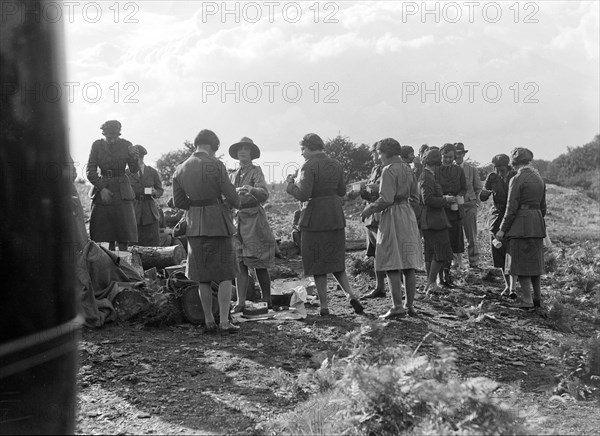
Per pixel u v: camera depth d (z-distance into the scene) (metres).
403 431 4.57
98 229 9.45
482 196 10.73
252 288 9.07
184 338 7.20
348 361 5.27
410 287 8.51
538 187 9.44
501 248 10.46
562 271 12.22
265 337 7.31
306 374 5.82
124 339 7.02
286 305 8.95
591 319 9.88
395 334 7.70
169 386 5.84
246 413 5.34
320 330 7.66
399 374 4.65
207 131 7.40
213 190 7.30
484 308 9.30
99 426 4.95
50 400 3.51
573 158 53.22
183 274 8.22
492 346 7.85
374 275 10.78
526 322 9.00
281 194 22.77
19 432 3.28
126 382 5.88
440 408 4.43
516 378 6.95
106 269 7.79
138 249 9.66
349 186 20.73
